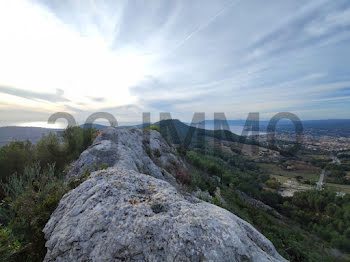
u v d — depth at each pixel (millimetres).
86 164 6605
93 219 2549
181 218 2541
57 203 3645
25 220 3277
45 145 8859
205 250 2127
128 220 2504
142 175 4188
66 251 2324
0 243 2582
